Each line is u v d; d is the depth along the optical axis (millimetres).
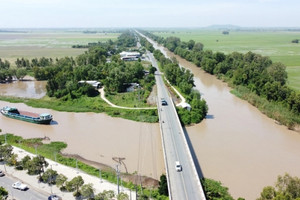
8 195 61375
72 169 73125
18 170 72562
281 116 107188
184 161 72312
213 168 74625
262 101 124688
